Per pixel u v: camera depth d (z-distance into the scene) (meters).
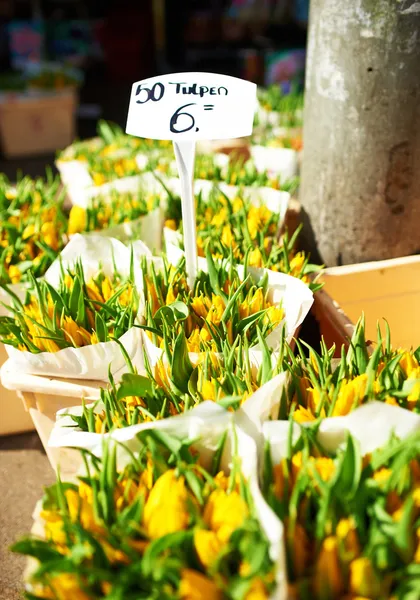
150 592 0.59
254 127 1.84
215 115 0.86
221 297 0.89
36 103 2.92
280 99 2.04
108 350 0.87
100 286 0.95
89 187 1.35
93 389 0.88
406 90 1.00
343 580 0.59
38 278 1.00
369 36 0.99
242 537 0.60
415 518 0.62
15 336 0.91
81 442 0.71
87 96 4.24
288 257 1.05
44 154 3.06
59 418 0.79
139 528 0.61
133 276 0.92
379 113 1.03
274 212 1.15
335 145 1.08
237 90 0.86
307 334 1.08
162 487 0.62
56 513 0.65
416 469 0.65
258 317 0.85
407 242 1.11
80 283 0.90
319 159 1.12
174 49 4.68
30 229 1.11
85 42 4.79
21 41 4.25
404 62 0.99
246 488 0.62
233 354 0.78
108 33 4.60
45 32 4.49
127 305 0.92
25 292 0.99
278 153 1.55
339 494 0.62
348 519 0.61
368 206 1.09
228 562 0.61
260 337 0.76
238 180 1.29
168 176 1.34
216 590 0.59
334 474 0.61
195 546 0.60
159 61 4.91
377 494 0.62
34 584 0.62
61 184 2.12
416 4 0.96
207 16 4.52
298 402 0.75
